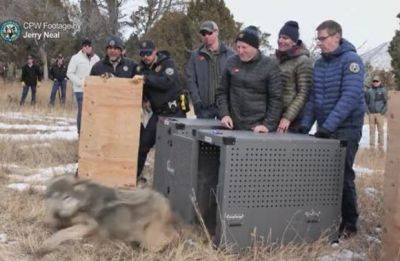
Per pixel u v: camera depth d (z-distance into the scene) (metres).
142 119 7.32
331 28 5.30
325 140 5.09
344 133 5.36
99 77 6.70
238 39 5.45
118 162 6.76
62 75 19.86
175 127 5.83
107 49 7.41
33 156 8.88
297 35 5.70
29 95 22.12
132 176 6.79
